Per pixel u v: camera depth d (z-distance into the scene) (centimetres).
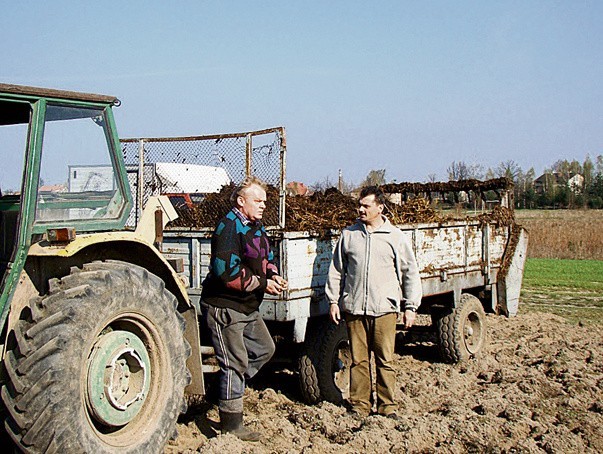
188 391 518
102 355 409
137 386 441
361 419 576
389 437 531
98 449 397
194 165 693
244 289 505
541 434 563
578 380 727
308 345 630
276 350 664
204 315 520
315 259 618
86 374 400
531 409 634
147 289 447
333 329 627
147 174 713
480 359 824
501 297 935
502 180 973
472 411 620
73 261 443
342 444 524
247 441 513
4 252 435
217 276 502
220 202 668
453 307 823
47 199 421
